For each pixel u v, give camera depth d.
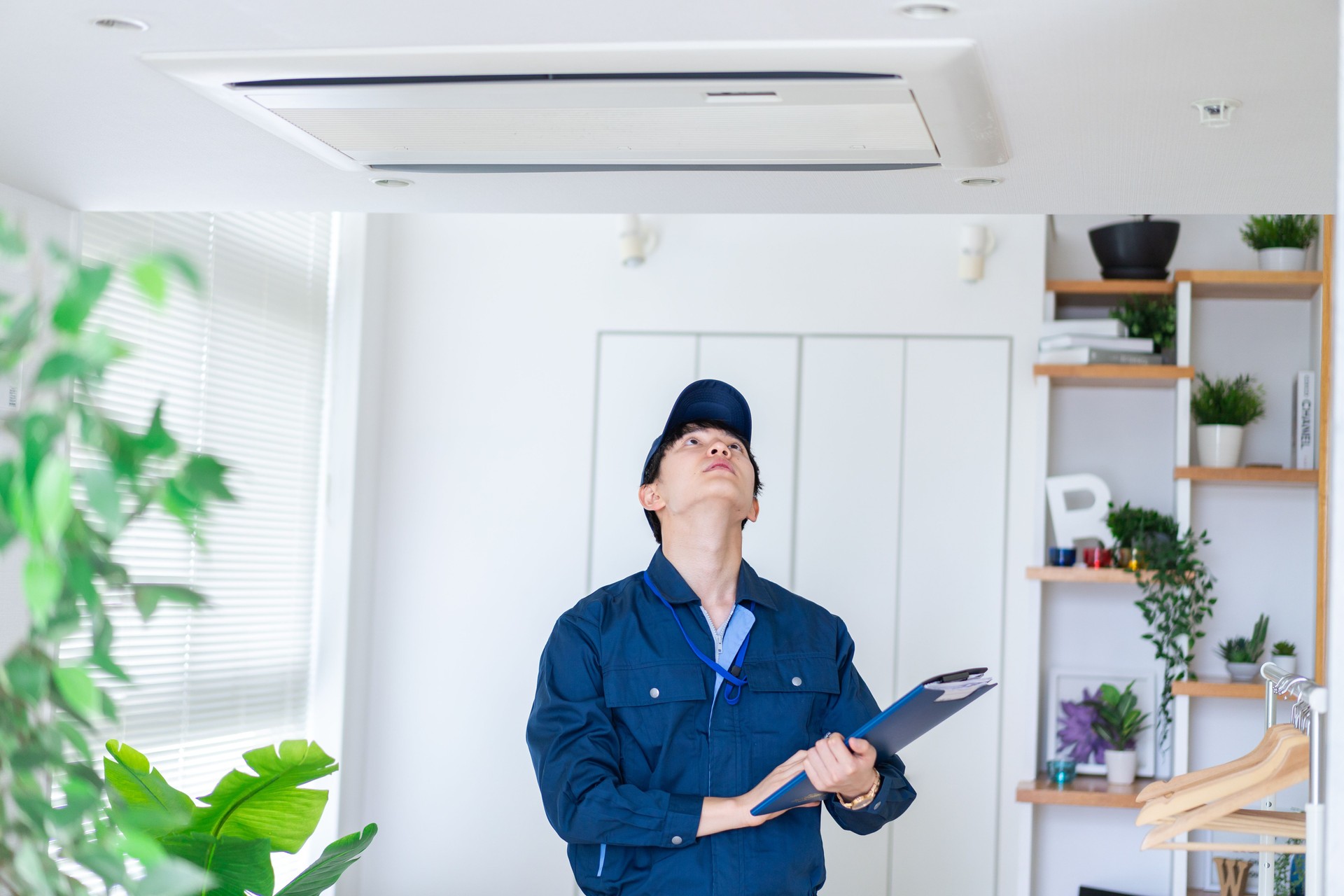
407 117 1.92
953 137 1.94
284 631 3.96
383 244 4.43
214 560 3.54
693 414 2.24
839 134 1.94
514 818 4.27
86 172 2.35
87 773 1.01
